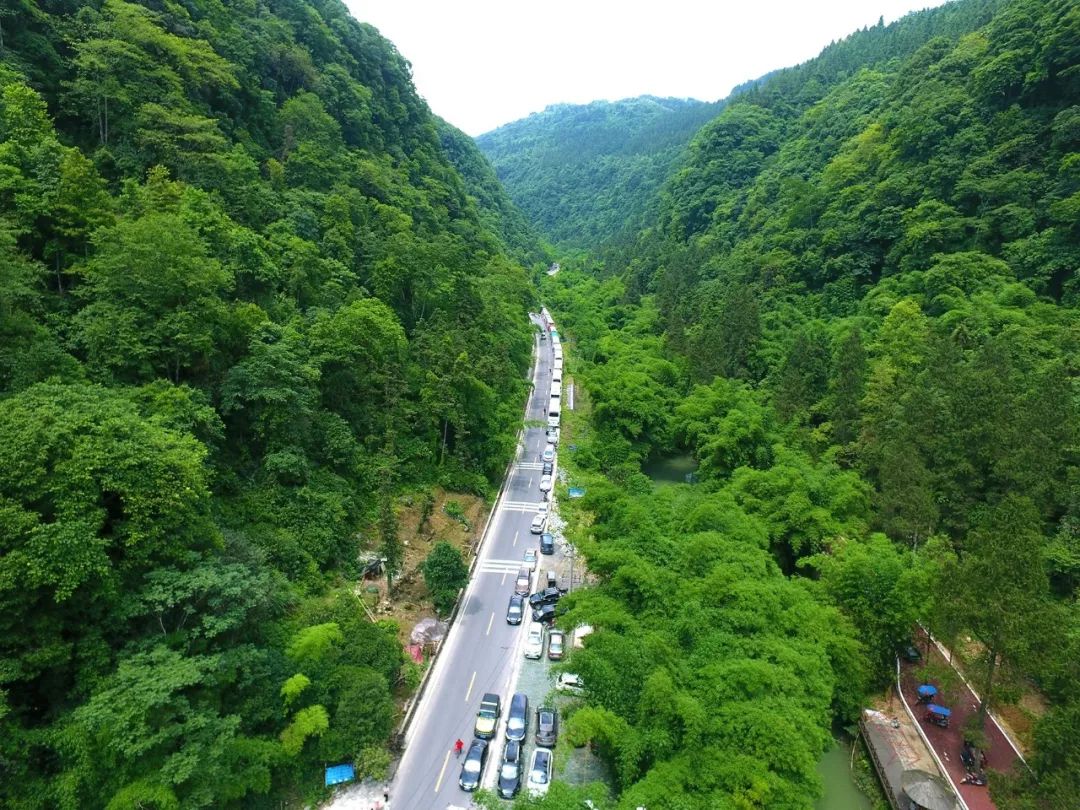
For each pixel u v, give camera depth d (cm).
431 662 3972
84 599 2680
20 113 4347
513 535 5631
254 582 3155
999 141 8200
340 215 7062
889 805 3322
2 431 2666
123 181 4891
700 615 3725
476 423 6500
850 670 3741
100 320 3678
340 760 3150
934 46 11194
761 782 2800
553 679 3962
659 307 11481
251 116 7575
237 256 5009
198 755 2573
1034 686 3956
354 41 11256
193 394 3872
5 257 3381
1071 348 5831
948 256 7662
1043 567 3706
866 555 4291
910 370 6272
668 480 7188
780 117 16850
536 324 12888
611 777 3309
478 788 3186
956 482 4962
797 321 8956
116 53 5581
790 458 5744
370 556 4572
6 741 2409
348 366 5356
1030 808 2889
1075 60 7706
